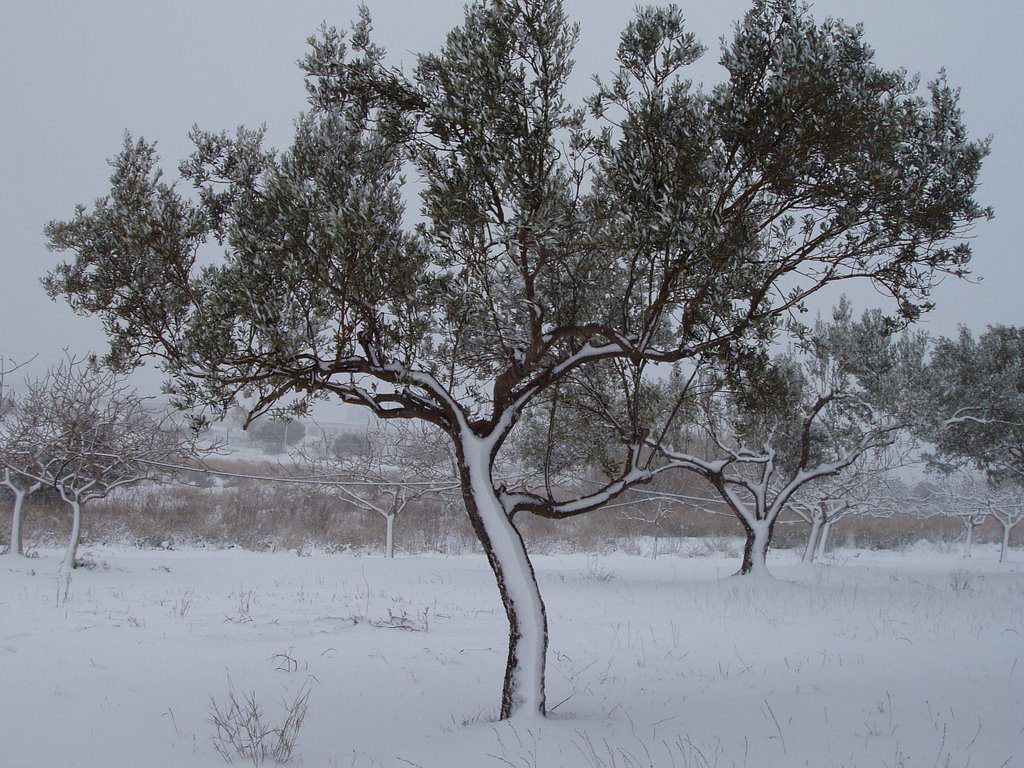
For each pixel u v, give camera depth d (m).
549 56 5.89
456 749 5.58
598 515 32.66
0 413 18.58
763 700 7.15
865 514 30.97
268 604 13.58
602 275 7.19
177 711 6.70
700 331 7.82
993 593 16.17
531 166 5.79
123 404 18.55
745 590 16.62
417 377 6.44
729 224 6.34
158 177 6.69
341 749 5.84
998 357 22.06
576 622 12.67
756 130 6.52
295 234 5.98
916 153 7.07
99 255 6.64
